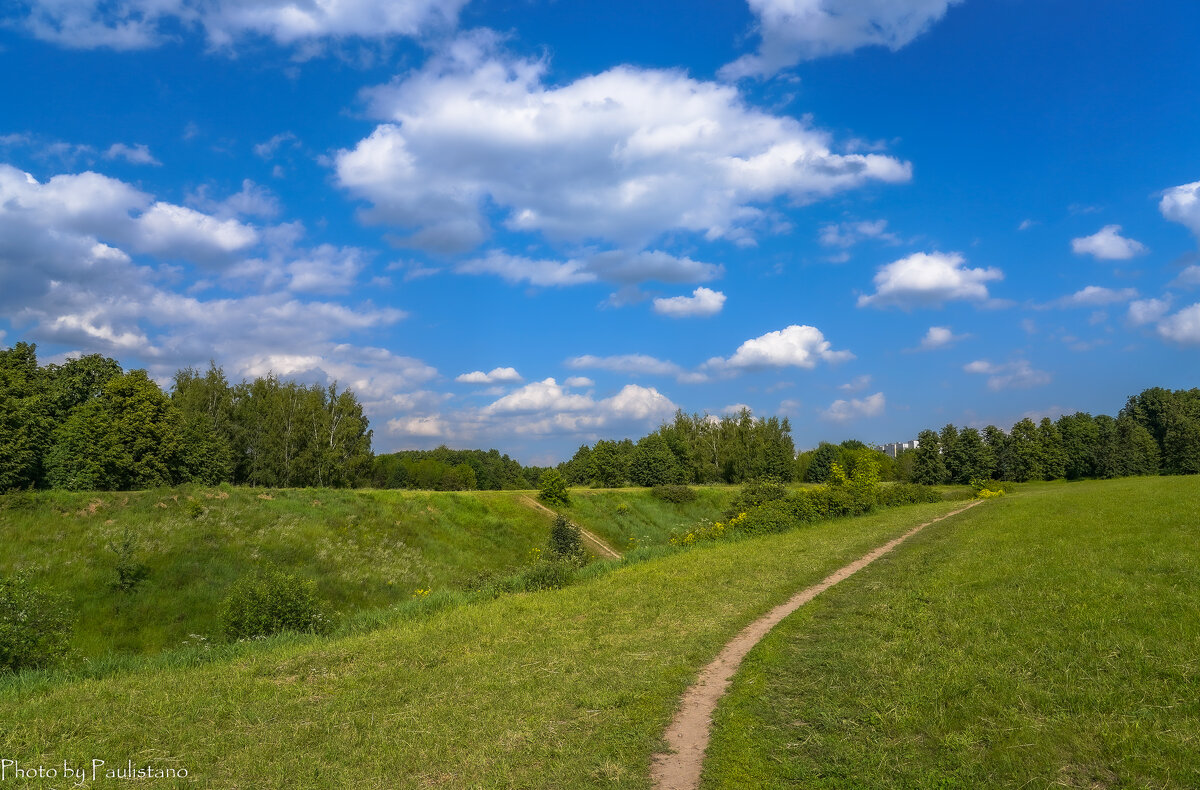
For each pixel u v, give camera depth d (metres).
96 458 38.12
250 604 16.88
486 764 6.22
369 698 8.26
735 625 11.19
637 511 59.03
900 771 5.56
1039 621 9.16
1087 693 6.52
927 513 33.00
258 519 33.97
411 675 9.19
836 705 7.09
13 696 8.82
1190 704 6.05
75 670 10.86
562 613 12.86
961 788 5.20
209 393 59.69
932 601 11.30
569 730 6.97
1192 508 19.38
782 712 7.11
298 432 60.31
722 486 83.19
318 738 7.04
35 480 35.66
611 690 8.09
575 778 5.87
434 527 41.09
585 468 93.69
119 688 9.03
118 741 7.02
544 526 47.78
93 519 29.53
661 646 10.06
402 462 96.00
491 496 49.97
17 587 14.55
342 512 38.16
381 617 14.07
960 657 8.05
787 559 18.33
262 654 11.16
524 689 8.34
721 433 94.38
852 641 9.48
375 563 33.75
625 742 6.55
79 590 24.70
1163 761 5.15
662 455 81.62
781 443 96.69
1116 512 20.97
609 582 16.39
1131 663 7.16
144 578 26.38
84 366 51.03
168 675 9.89
